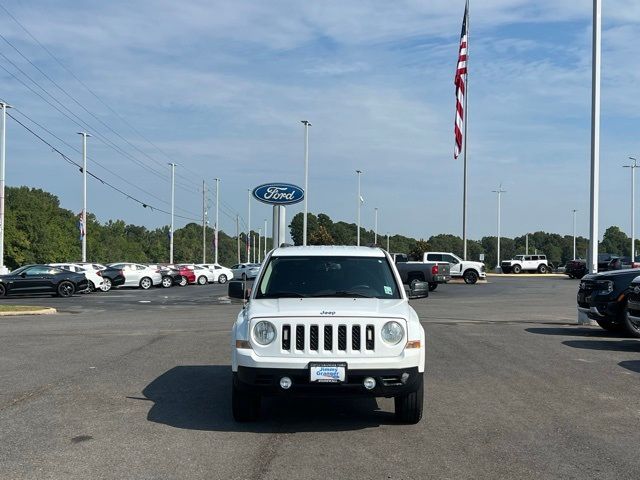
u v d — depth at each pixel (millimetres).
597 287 15125
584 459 6113
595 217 17953
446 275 36281
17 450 6336
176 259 126625
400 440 6742
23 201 86812
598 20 17875
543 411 7980
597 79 17953
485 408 8133
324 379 6766
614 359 11859
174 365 11227
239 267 57812
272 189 33500
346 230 114375
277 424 7414
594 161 17984
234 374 7129
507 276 63531
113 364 11289
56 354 12383
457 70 44625
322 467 5859
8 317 20750
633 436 6910
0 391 9047
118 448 6418
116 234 122188
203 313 22219
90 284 37094
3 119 36000
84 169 49688
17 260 82062
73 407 8133
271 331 6949
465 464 5949
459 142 44750
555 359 11844
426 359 11812
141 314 21812
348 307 7160
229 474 5664
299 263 8336
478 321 18719
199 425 7336
